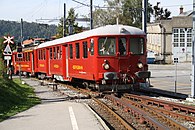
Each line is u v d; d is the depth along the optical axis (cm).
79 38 2016
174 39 6975
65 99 1814
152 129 1037
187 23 6962
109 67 1777
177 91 2197
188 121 1157
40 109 1430
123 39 1800
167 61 6950
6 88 1897
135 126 1101
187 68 5309
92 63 1817
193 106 1334
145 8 2436
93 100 1752
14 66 4862
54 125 1047
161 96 1861
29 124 1077
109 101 1712
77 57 2075
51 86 2653
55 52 2662
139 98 1669
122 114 1340
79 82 2314
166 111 1305
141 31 1852
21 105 1567
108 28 1797
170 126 1059
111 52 1788
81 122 1086
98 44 1777
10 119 1187
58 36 5375
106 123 1124
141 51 1838
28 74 4266
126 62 1800
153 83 2872
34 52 3603
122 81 1797
